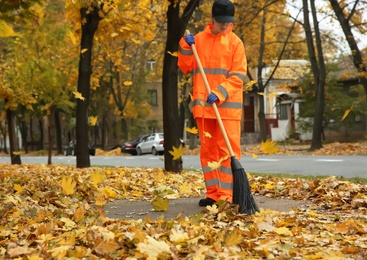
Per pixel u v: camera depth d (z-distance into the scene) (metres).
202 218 5.84
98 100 51.31
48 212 6.68
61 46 19.12
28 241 5.12
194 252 4.32
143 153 42.66
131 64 43.22
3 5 9.69
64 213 6.70
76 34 16.02
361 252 4.51
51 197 8.38
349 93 43.25
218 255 4.26
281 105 46.47
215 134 7.11
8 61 20.16
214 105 6.73
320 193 8.15
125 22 14.93
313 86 38.91
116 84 46.72
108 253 4.51
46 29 18.53
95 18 15.36
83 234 5.12
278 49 42.94
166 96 13.11
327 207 7.14
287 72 49.69
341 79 39.28
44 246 4.87
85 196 8.67
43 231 5.44
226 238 4.60
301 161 19.36
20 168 17.86
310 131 40.06
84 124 16.23
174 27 13.01
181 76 38.41
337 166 16.25
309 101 39.22
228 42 7.04
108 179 10.74
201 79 7.09
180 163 13.14
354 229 5.37
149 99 60.78
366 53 34.75
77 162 16.31
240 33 27.31
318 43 29.97
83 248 4.61
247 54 36.38
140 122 56.66
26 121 58.28
